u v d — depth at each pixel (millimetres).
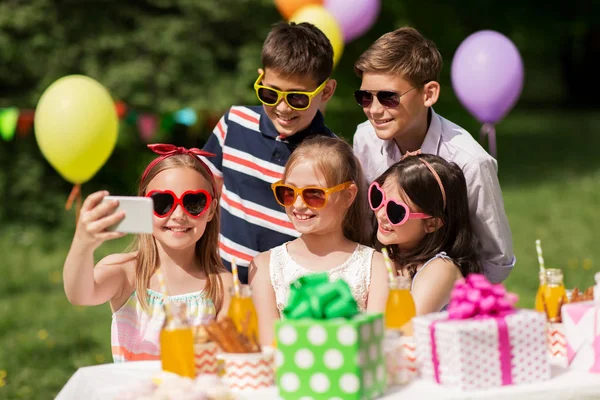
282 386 2361
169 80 10750
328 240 3164
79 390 2543
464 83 4723
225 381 2537
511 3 16625
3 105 10445
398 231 3148
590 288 2852
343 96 13133
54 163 3395
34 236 10484
